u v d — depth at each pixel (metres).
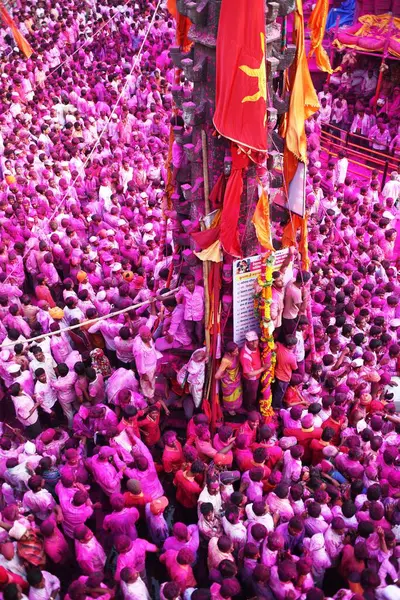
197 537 8.29
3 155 18.05
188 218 10.57
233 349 9.70
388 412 10.47
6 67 23.84
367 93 22.59
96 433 9.99
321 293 12.37
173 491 9.89
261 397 10.27
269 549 7.75
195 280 10.27
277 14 8.65
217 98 8.45
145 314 12.34
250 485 8.81
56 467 9.49
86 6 31.80
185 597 7.56
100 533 9.30
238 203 9.07
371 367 10.88
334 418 9.73
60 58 26.72
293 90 9.25
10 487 9.27
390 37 20.20
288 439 9.60
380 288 12.50
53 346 11.41
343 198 16.28
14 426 11.19
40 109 20.81
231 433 9.59
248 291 9.80
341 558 8.15
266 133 8.80
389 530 7.86
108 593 7.39
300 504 8.59
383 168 20.41
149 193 16.94
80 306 12.34
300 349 10.78
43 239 14.81
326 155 21.70
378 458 9.45
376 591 7.46
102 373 11.13
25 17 28.80
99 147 19.00
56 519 8.73
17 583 7.64
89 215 15.73
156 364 10.52
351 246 14.73
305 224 10.23
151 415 10.11
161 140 20.23
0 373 11.05
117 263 13.54
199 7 8.55
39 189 15.73
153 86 22.61
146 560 8.86
